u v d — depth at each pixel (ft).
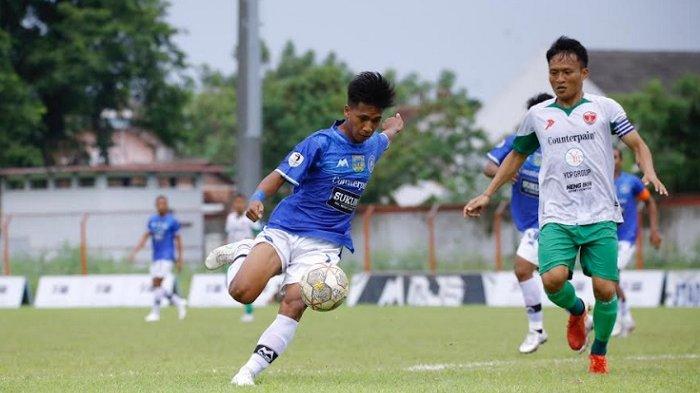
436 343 140.97
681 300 244.22
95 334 164.76
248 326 184.85
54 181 428.97
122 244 330.13
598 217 88.58
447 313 217.36
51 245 334.85
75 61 432.25
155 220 208.64
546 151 89.51
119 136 581.94
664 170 367.45
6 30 432.25
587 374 91.66
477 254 294.25
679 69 572.92
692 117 377.50
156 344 143.02
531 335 121.49
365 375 93.86
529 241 120.57
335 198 85.05
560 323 180.96
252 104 279.28
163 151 646.33
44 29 442.09
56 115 452.76
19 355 125.80
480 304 259.39
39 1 435.12
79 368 108.06
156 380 88.53
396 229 317.01
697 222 274.16
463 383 84.02
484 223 309.22
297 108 441.27
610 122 88.69
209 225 360.48
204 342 146.51
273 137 440.04
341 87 449.48
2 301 292.40
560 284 88.48
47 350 133.59
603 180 88.53
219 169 440.04
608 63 568.41
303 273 81.97
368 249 292.40
